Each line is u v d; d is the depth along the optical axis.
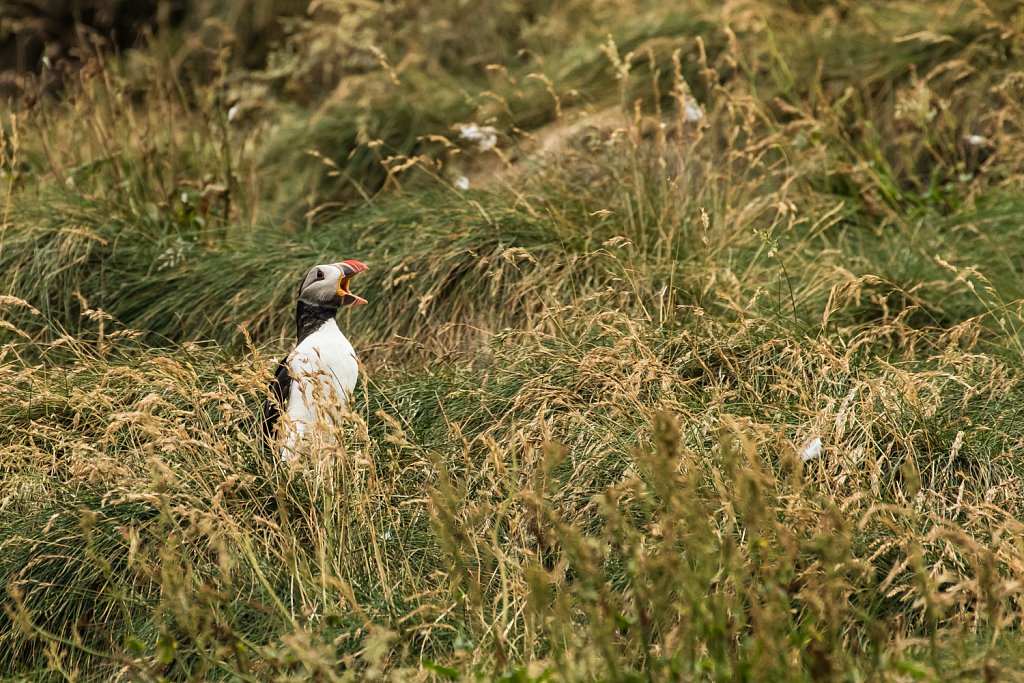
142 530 14.34
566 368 16.97
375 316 20.58
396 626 12.17
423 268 20.80
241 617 13.12
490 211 21.41
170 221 24.23
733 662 10.02
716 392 15.75
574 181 22.86
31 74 27.08
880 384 15.52
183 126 28.39
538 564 11.92
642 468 14.08
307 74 33.84
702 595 10.36
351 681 11.15
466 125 27.22
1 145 23.27
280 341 20.16
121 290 21.89
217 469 14.85
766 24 26.84
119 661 12.60
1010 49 25.56
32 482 15.52
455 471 15.48
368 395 17.69
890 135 25.73
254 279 21.66
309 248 22.16
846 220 23.72
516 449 15.39
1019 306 18.27
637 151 21.73
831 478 14.08
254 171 26.53
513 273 20.25
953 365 17.05
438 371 18.27
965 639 11.50
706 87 26.19
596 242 20.69
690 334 17.39
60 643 13.77
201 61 37.34
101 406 17.02
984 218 22.42
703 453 14.19
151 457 13.68
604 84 27.52
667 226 20.98
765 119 23.55
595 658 11.13
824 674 9.52
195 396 15.33
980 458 14.74
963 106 25.48
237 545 13.65
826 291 19.80
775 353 17.64
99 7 41.59
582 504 14.41
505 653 11.98
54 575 14.25
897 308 19.84
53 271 21.58
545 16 32.22
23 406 17.42
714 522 12.61
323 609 12.69
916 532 12.94
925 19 26.66
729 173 21.86
